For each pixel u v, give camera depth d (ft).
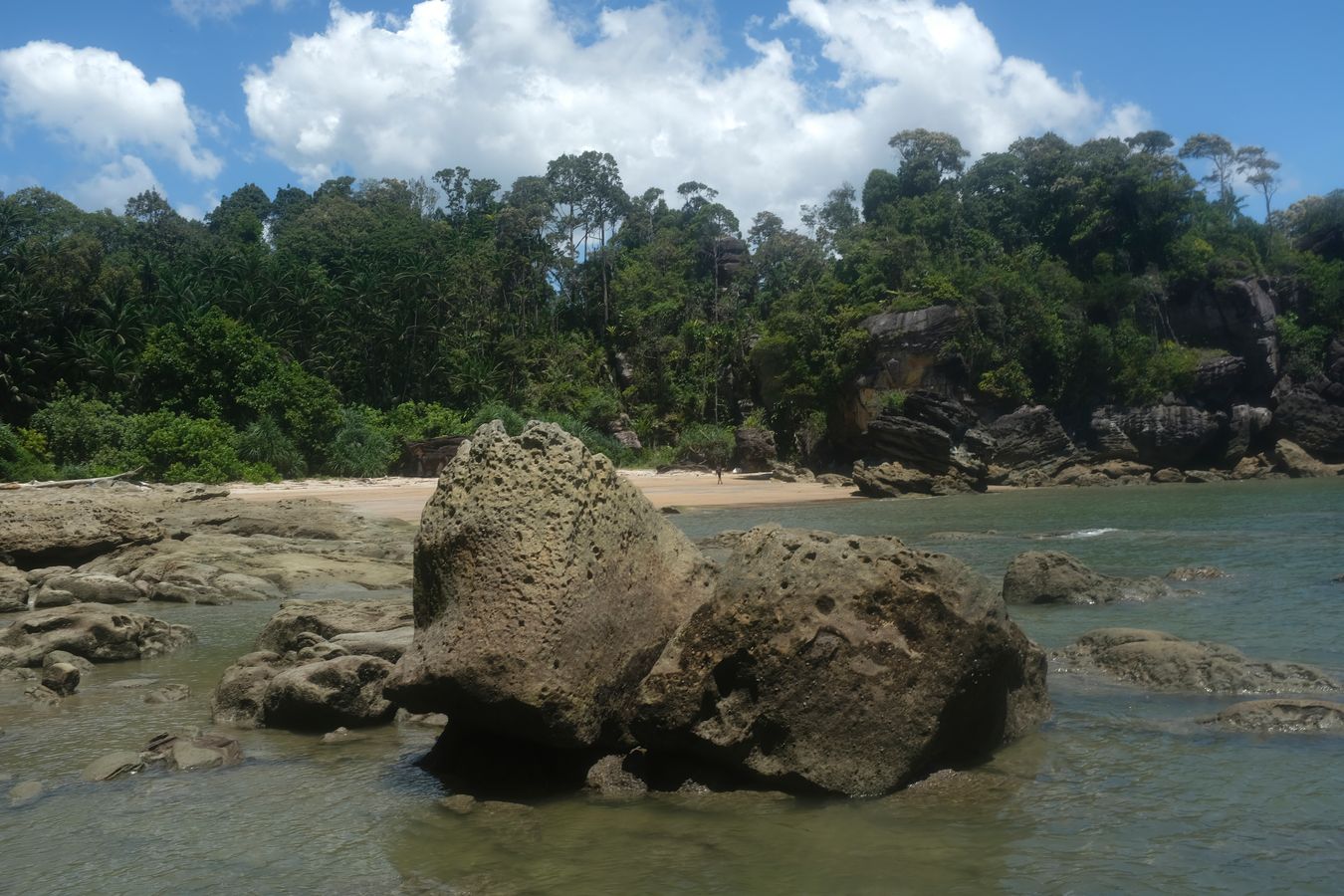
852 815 21.35
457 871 18.76
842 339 234.58
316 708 28.76
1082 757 24.29
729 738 23.25
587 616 24.26
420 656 24.13
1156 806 20.83
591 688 23.93
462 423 258.78
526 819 21.52
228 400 220.43
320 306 284.82
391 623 37.91
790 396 244.42
